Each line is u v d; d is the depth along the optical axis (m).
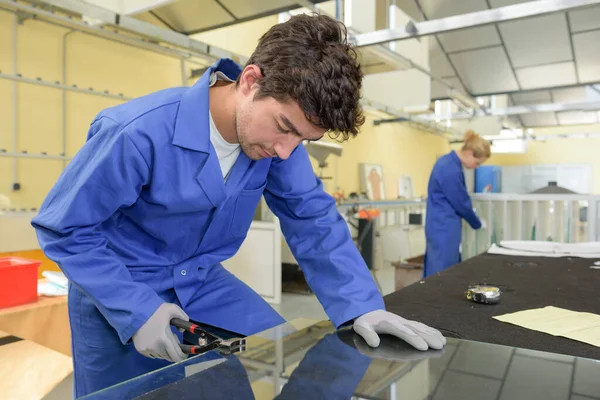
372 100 5.04
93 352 0.95
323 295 0.94
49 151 3.12
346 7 3.04
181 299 1.01
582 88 6.78
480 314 0.94
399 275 3.71
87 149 0.82
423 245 4.50
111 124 0.81
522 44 4.41
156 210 0.89
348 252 0.97
